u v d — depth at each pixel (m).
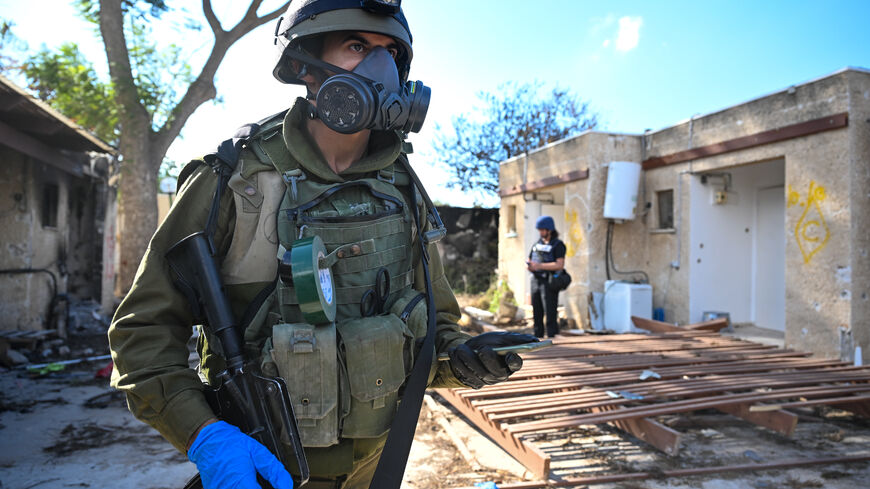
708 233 8.26
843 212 5.80
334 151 1.18
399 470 1.05
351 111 1.04
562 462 3.32
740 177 8.47
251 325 1.05
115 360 0.98
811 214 6.16
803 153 6.28
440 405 4.55
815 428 4.01
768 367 4.66
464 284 14.87
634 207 8.77
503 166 12.09
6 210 7.03
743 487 2.98
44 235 7.82
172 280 1.05
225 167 1.08
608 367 4.56
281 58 1.18
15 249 7.13
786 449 3.56
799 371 4.61
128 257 8.02
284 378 0.99
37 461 3.33
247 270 1.06
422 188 1.37
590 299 8.88
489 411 3.47
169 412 0.95
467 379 1.20
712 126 7.61
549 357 5.04
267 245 1.06
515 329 9.14
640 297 8.27
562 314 9.60
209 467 0.88
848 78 5.75
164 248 1.05
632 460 3.35
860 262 5.75
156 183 8.31
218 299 1.00
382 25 1.13
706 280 8.23
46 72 8.03
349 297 1.11
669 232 8.49
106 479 3.09
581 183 9.18
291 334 0.99
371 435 1.08
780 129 6.50
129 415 4.25
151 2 7.51
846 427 4.04
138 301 1.01
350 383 1.03
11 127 6.07
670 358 5.02
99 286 10.42
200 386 1.02
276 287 1.05
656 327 7.48
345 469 1.08
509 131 17.98
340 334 1.05
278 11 8.48
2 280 6.96
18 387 5.08
